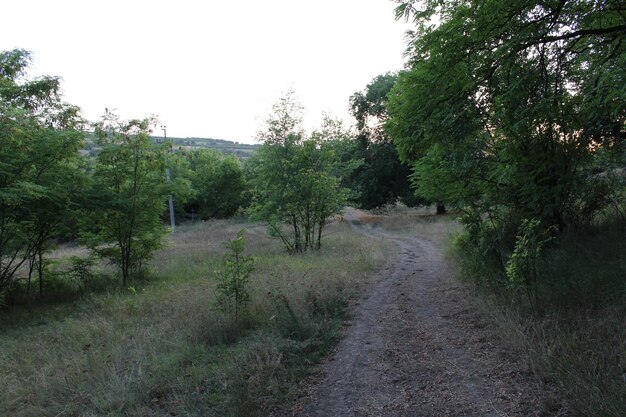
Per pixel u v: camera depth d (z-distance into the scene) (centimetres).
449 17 584
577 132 669
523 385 400
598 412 317
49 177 1002
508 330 504
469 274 810
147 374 473
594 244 668
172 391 437
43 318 846
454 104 611
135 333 636
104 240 1229
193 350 542
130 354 541
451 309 695
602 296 524
